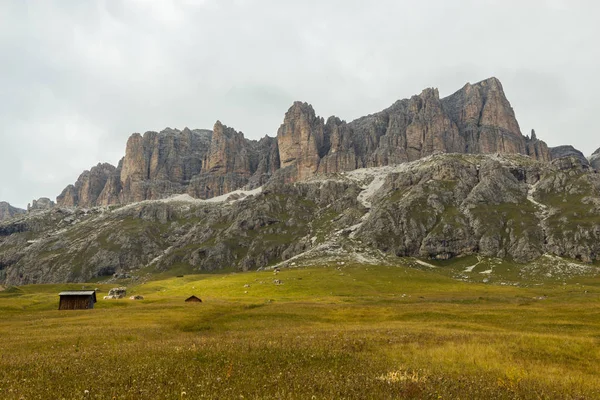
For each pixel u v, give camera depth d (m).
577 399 18.44
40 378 18.53
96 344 38.06
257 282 189.38
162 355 25.70
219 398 14.54
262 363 23.56
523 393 18.83
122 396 14.72
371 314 74.06
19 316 79.25
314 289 166.88
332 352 27.77
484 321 62.28
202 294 164.38
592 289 166.00
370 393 16.25
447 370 24.17
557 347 33.22
